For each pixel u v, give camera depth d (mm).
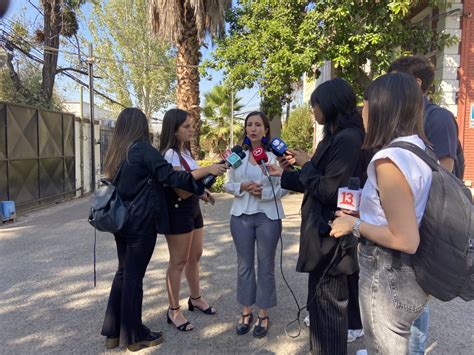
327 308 2463
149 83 21875
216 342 2945
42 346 2879
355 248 2395
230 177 3100
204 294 3814
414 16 9219
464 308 3459
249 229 3035
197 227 3264
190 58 10344
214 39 10562
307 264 2449
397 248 1500
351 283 2891
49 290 3916
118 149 2742
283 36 7910
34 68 14531
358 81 7953
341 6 7176
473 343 2889
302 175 2430
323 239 2391
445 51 7953
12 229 6609
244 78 8867
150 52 21141
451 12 7840
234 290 3910
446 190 1525
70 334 3053
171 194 2930
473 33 7895
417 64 2373
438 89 8055
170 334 3053
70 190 10531
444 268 1511
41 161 8930
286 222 6977
